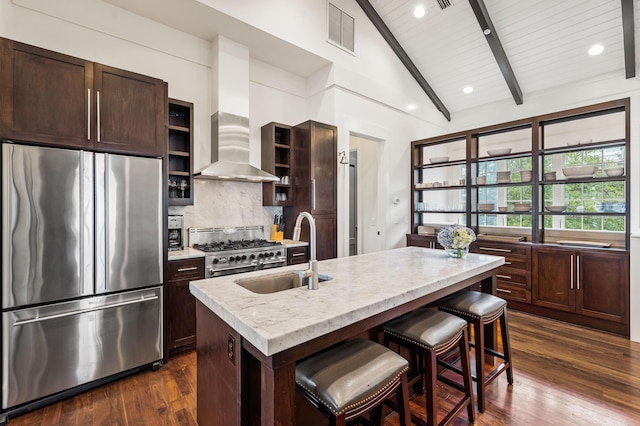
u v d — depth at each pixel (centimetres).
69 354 211
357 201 545
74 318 212
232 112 343
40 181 200
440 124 577
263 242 357
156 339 250
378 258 249
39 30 256
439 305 212
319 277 186
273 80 408
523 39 412
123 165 232
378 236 491
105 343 225
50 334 204
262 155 396
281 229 401
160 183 252
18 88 195
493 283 246
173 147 326
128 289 236
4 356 189
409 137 518
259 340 104
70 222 210
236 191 374
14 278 191
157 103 253
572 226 418
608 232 365
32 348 198
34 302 198
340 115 410
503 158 408
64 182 208
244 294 148
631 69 385
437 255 263
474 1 363
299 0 361
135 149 241
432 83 532
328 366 127
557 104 459
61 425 185
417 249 301
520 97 486
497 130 414
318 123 377
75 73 215
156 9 293
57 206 205
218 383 146
